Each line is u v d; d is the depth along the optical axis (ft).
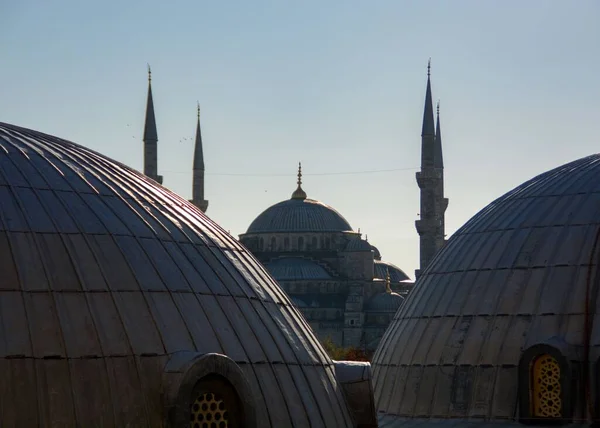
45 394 77.36
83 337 80.33
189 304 86.94
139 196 94.73
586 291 123.85
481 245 135.54
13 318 79.05
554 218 132.05
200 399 82.89
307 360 93.61
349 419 95.40
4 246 82.28
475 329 128.57
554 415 120.16
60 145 97.50
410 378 131.54
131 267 85.97
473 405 124.88
